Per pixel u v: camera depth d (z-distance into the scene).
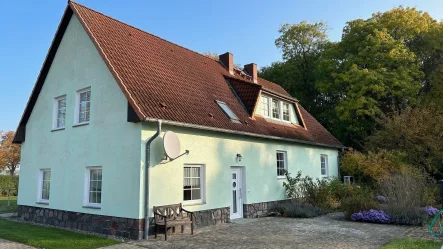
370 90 25.88
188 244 8.68
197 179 11.59
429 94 25.08
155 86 11.38
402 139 17.70
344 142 29.50
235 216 13.09
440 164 16.83
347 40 28.42
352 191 16.34
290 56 36.38
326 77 29.88
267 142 15.21
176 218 9.90
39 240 9.39
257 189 14.25
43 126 13.82
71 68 12.68
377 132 21.19
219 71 17.28
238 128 12.92
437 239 8.79
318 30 35.56
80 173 11.54
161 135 10.24
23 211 14.23
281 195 15.77
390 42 25.30
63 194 12.13
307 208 14.20
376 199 14.71
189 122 10.69
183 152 10.84
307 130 19.75
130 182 9.77
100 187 10.96
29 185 14.13
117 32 12.93
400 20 25.95
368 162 18.27
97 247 8.59
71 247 8.59
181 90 12.46
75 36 12.68
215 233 10.13
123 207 9.84
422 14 26.53
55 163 12.80
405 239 8.75
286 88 34.00
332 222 12.16
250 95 15.51
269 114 16.77
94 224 10.66
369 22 27.48
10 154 39.25
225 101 14.47
